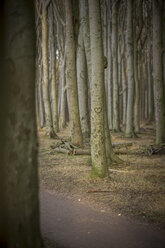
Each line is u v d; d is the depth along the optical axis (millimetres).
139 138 19812
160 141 14273
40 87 32750
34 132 2332
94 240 3844
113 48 23031
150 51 31578
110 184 6945
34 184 2334
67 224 4453
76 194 6195
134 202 5562
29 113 2281
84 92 16766
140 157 11570
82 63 16578
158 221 4586
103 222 4551
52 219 4688
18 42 2254
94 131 7555
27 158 2268
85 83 16781
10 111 2205
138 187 6672
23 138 2244
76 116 13852
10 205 2230
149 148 12805
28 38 2309
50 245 3646
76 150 12422
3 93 2170
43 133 23656
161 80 14266
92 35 7398
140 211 5047
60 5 25500
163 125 14273
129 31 20094
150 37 29344
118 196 5980
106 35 25438
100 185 6855
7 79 2191
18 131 2225
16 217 2250
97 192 6328
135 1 23516
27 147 2266
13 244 2236
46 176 8031
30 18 2352
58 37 27984
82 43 16328
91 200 5754
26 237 2293
